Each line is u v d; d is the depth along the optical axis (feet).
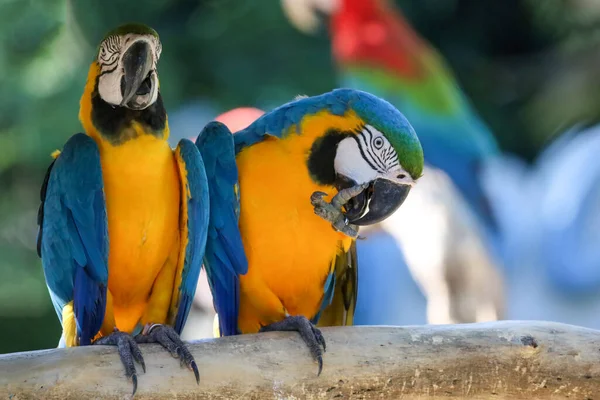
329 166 26.53
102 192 24.30
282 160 26.30
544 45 77.82
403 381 23.73
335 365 23.52
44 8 60.85
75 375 21.97
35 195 63.05
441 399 24.00
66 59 60.08
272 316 27.22
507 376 24.02
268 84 62.59
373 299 36.14
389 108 26.86
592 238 36.60
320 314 28.99
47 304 63.36
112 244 24.80
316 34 62.59
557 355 24.00
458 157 35.09
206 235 25.41
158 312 25.79
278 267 26.71
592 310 36.81
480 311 34.01
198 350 22.98
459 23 77.36
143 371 22.39
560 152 41.32
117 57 24.44
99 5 61.26
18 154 59.41
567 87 72.64
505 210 37.68
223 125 26.91
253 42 62.95
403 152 26.61
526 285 37.78
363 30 35.83
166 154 24.95
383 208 26.96
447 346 23.93
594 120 71.92
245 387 22.98
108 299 25.09
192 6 64.39
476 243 34.01
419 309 35.86
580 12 74.54
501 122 74.69
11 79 59.67
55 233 24.85
